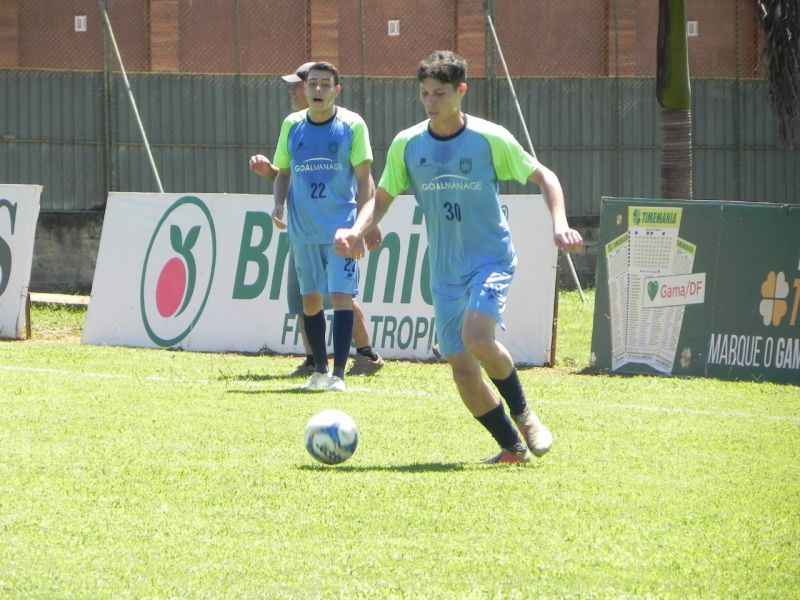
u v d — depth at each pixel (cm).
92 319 5212
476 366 2612
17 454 2653
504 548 1934
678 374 4553
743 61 10094
